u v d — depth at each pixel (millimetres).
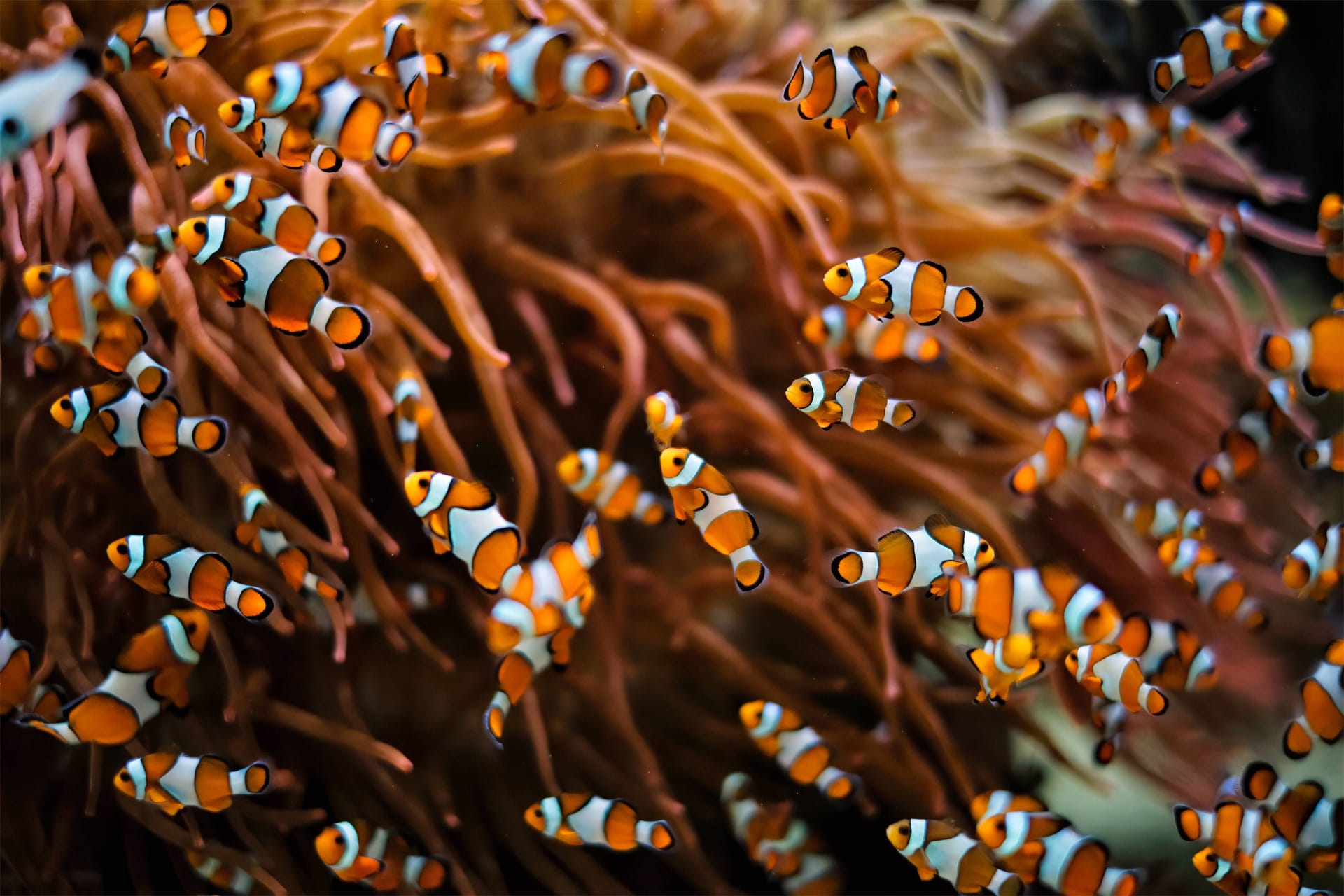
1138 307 1096
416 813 956
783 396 1003
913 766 988
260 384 906
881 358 950
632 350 933
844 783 955
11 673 871
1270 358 978
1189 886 1068
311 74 822
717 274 1000
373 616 938
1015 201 1108
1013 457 1008
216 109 905
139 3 934
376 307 913
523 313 952
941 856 908
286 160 839
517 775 990
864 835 1043
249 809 944
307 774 973
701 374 960
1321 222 1014
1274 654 1100
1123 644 931
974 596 868
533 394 971
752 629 1006
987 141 1082
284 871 959
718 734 1005
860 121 884
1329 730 928
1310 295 1567
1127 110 1100
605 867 1015
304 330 835
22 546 925
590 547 872
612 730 986
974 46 1229
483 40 934
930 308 851
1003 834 898
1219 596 994
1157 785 1048
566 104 926
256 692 936
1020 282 1057
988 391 1030
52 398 917
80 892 975
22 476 911
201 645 883
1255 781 928
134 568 855
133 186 932
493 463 965
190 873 965
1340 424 1209
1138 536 1038
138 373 852
